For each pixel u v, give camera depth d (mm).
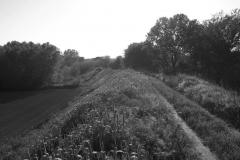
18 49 71562
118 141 10578
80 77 84875
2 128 30078
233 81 47219
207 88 25062
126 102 17484
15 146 19516
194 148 11250
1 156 17281
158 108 16906
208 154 10867
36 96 56375
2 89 70625
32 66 71500
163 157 9930
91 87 48500
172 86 33188
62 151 9766
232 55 53312
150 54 76562
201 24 64000
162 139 11461
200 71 57125
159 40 71312
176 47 69000
